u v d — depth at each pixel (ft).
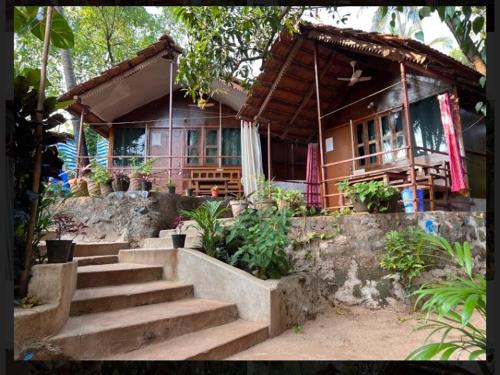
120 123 35.14
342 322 12.21
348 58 23.71
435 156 22.20
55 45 9.28
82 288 10.69
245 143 26.84
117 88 30.32
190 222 18.40
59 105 8.38
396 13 8.29
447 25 7.11
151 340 8.47
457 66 18.20
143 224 18.03
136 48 48.26
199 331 9.65
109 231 17.90
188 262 12.84
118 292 10.31
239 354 8.91
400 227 14.42
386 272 13.85
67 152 30.99
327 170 29.30
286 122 28.55
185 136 35.42
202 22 14.23
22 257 7.64
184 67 14.85
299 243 15.16
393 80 25.21
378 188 15.15
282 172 35.65
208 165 34.78
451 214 14.35
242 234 13.66
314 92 26.53
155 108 35.99
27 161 7.66
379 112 25.82
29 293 7.66
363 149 26.96
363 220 14.80
